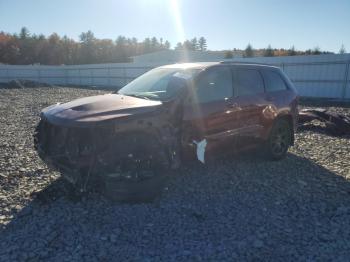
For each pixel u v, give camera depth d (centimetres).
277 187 512
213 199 465
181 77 507
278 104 622
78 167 410
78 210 427
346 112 1399
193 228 388
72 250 344
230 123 538
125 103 465
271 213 427
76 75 4012
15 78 4125
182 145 480
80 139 418
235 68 578
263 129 600
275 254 339
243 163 621
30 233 374
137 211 425
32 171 568
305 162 641
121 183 414
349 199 472
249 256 336
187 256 335
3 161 629
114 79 3597
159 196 463
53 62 8269
